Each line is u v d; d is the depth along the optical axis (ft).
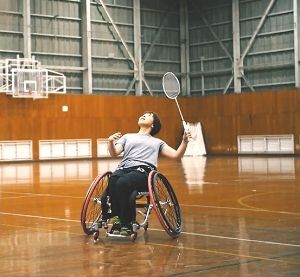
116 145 27.43
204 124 127.44
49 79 109.81
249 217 31.71
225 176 63.82
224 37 125.80
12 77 105.19
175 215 26.84
